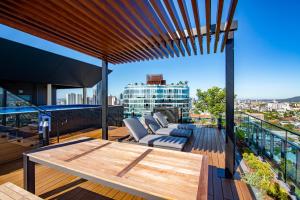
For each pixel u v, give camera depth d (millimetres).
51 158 1767
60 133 5828
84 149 2072
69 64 11094
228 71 2701
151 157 1784
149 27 2414
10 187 1535
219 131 6164
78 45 3197
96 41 3000
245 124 4957
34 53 8680
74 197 2113
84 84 14414
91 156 1822
